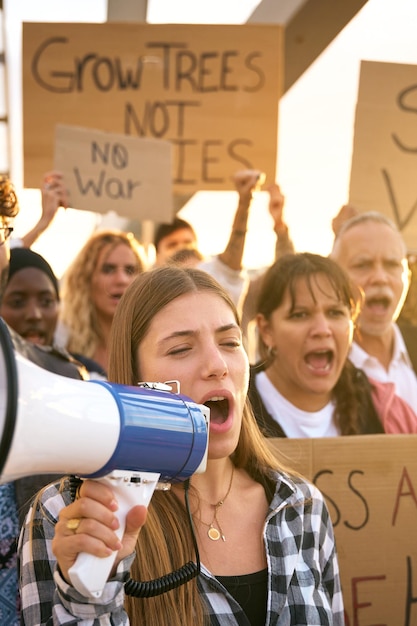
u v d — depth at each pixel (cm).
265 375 338
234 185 446
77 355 400
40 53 448
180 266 223
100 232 446
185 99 448
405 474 296
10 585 242
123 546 172
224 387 205
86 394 160
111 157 428
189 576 194
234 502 223
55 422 150
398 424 353
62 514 169
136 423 165
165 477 175
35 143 446
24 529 209
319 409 338
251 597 210
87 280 438
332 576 231
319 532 229
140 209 430
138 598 201
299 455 291
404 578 294
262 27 447
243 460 232
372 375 365
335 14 488
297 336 328
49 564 199
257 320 341
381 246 376
